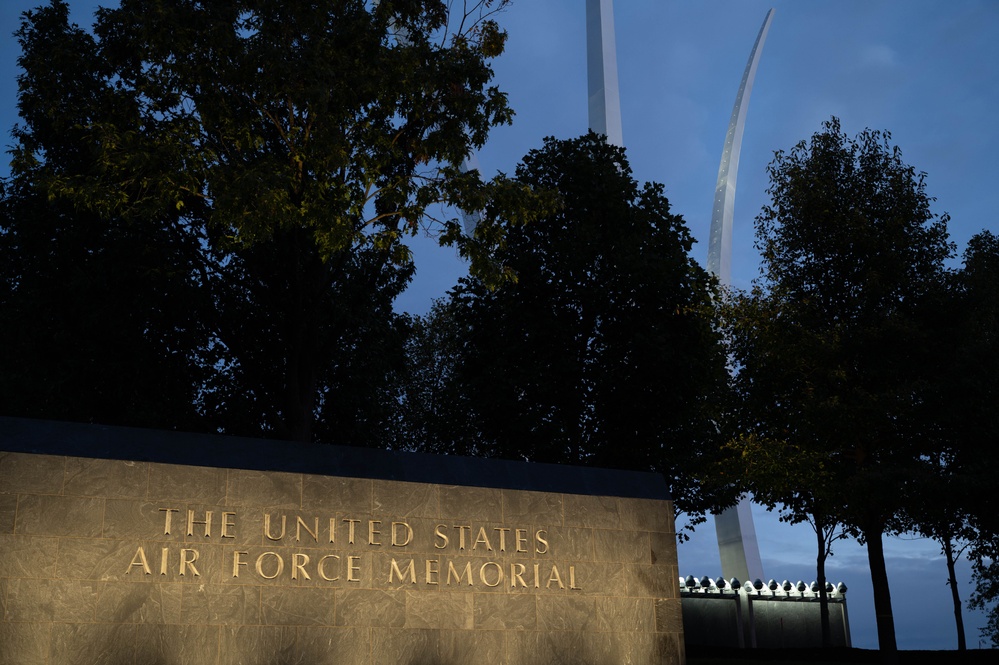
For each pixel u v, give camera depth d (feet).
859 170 99.55
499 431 101.86
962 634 112.06
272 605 44.11
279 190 66.28
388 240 76.07
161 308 84.28
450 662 47.19
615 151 108.88
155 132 73.61
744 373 98.63
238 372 93.66
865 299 92.58
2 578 39.63
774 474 89.30
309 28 72.08
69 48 78.64
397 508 48.19
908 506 89.30
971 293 89.40
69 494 41.73
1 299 85.81
